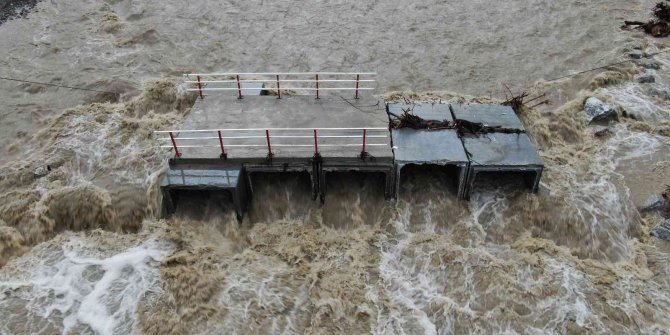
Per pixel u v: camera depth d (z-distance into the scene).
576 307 14.59
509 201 17.25
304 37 26.41
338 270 15.77
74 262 15.81
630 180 18.08
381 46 25.70
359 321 14.48
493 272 15.49
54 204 17.02
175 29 26.83
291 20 27.78
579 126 20.34
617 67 23.56
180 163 16.56
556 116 20.45
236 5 29.02
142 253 15.98
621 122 20.53
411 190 17.47
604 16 27.89
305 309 14.71
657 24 26.33
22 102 21.73
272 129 16.44
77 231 16.95
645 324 14.24
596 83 22.42
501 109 19.06
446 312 14.64
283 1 29.38
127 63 24.34
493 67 24.14
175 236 16.27
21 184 17.83
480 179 17.83
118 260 15.80
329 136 17.27
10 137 19.95
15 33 26.28
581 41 25.86
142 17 27.80
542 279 15.30
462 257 15.98
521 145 17.28
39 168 18.25
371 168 16.56
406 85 23.00
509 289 15.07
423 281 15.48
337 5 29.05
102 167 18.42
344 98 19.36
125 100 22.05
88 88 22.59
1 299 14.80
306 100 19.20
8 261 15.95
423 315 14.62
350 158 16.41
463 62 24.50
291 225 16.98
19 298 14.86
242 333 14.03
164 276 15.30
